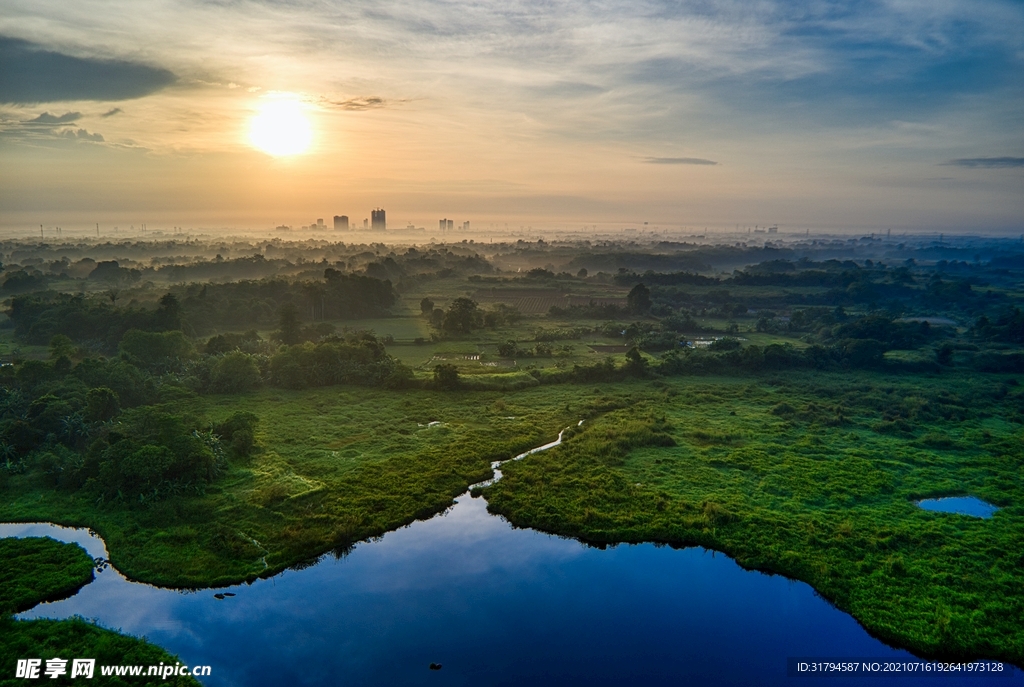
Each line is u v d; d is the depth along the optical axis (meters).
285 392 105.94
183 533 58.12
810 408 100.88
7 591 49.44
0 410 79.69
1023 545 58.25
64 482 66.44
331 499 66.50
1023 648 45.25
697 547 60.12
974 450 84.00
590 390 112.25
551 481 72.25
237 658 44.47
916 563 55.53
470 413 97.31
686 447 83.62
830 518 63.53
